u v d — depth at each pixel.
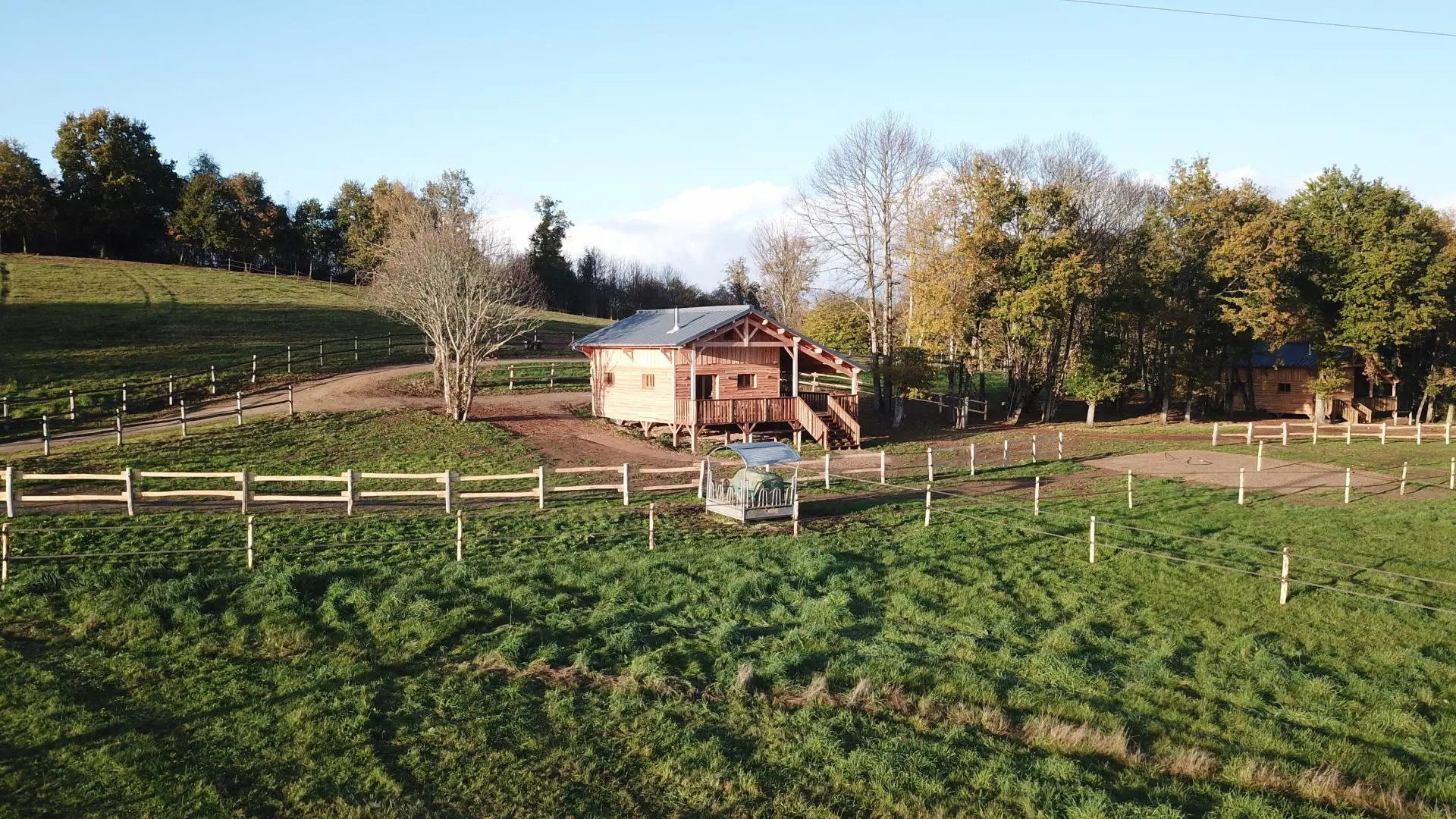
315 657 14.36
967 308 48.22
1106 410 59.44
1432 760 12.26
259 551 19.50
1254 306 46.44
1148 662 15.50
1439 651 16.39
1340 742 12.65
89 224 90.06
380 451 32.69
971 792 10.57
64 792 10.26
